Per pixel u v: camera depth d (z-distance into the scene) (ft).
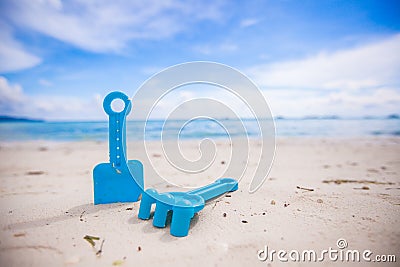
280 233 6.60
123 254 5.75
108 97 8.70
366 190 10.12
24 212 8.18
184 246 6.03
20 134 40.55
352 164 17.06
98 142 33.55
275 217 7.55
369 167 15.83
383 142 29.58
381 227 6.82
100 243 6.20
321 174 13.71
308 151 23.67
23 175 15.40
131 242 6.23
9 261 5.54
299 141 31.48
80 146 30.04
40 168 17.74
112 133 8.82
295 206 8.40
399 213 7.66
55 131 43.01
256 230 6.76
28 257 5.67
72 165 18.69
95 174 8.79
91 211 8.17
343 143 29.37
